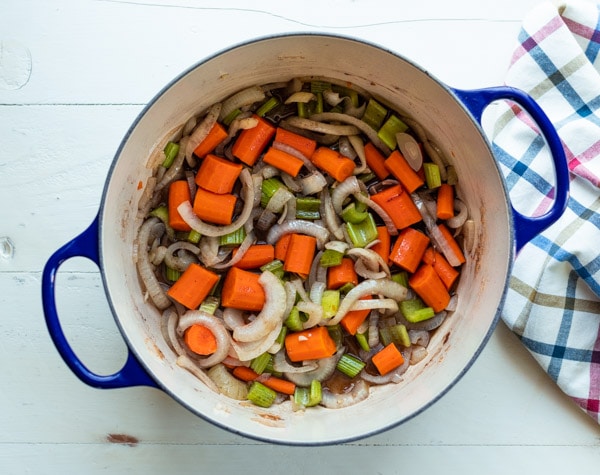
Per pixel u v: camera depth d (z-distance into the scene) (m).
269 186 0.69
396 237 0.71
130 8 0.71
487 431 0.71
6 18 0.71
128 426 0.71
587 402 0.70
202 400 0.65
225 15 0.71
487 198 0.65
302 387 0.70
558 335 0.70
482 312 0.65
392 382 0.70
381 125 0.70
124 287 0.65
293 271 0.69
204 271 0.68
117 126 0.71
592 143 0.70
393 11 0.72
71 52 0.71
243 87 0.68
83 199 0.71
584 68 0.70
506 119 0.72
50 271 0.60
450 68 0.72
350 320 0.69
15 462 0.70
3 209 0.71
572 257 0.69
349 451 0.71
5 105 0.71
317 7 0.71
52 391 0.71
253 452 0.71
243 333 0.68
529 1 0.72
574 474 0.71
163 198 0.69
